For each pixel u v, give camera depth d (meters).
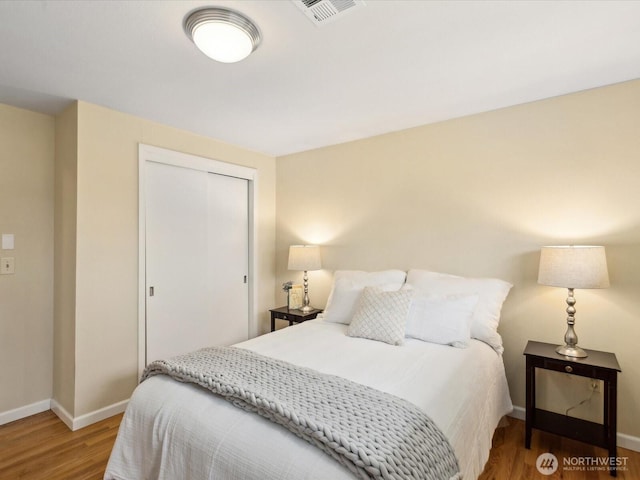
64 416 2.29
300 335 2.24
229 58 1.59
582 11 1.41
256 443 1.10
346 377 1.56
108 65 1.81
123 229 2.46
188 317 2.94
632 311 1.99
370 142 3.06
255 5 1.35
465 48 1.68
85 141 2.27
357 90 2.14
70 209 2.30
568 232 2.18
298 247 3.19
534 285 2.29
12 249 2.33
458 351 1.92
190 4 1.35
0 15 1.39
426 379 1.54
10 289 2.32
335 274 3.04
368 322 2.18
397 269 2.84
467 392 1.56
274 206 3.73
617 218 2.04
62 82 2.00
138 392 1.52
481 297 2.24
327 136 3.04
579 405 2.14
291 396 1.26
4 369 2.29
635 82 2.00
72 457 1.91
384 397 1.28
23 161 2.38
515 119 2.37
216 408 1.29
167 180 2.79
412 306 2.22
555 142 2.23
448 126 2.65
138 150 2.55
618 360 2.02
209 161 3.07
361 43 1.62
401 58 1.76
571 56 1.75
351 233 3.17
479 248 2.50
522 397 2.31
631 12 1.41
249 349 1.93
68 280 2.31
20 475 1.76
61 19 1.43
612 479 1.73
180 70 1.87
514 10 1.40
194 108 2.41
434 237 2.70
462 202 2.57
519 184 2.35
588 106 2.13
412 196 2.81
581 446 2.01
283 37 1.57
